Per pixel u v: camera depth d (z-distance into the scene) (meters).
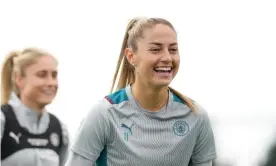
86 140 8.48
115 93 8.61
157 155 8.45
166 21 8.41
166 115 8.49
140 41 8.39
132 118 8.46
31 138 10.02
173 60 8.34
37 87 10.05
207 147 8.75
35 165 10.01
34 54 10.12
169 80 8.32
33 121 10.05
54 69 10.16
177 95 8.62
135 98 8.51
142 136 8.45
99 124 8.43
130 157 8.45
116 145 8.46
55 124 10.25
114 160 8.52
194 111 8.55
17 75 10.12
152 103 8.46
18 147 9.93
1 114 9.91
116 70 8.92
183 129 8.52
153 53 8.31
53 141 10.20
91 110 8.52
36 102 10.05
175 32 8.40
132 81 8.90
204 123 8.63
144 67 8.34
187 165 8.69
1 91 10.30
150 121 8.48
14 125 9.93
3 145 9.90
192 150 8.62
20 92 10.12
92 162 8.52
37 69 10.06
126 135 8.44
